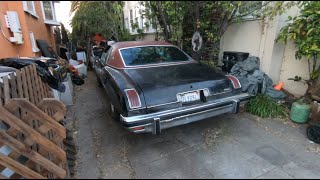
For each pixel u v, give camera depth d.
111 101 3.34
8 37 4.72
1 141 2.30
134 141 3.25
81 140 3.33
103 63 4.70
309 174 2.43
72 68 6.31
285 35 3.98
